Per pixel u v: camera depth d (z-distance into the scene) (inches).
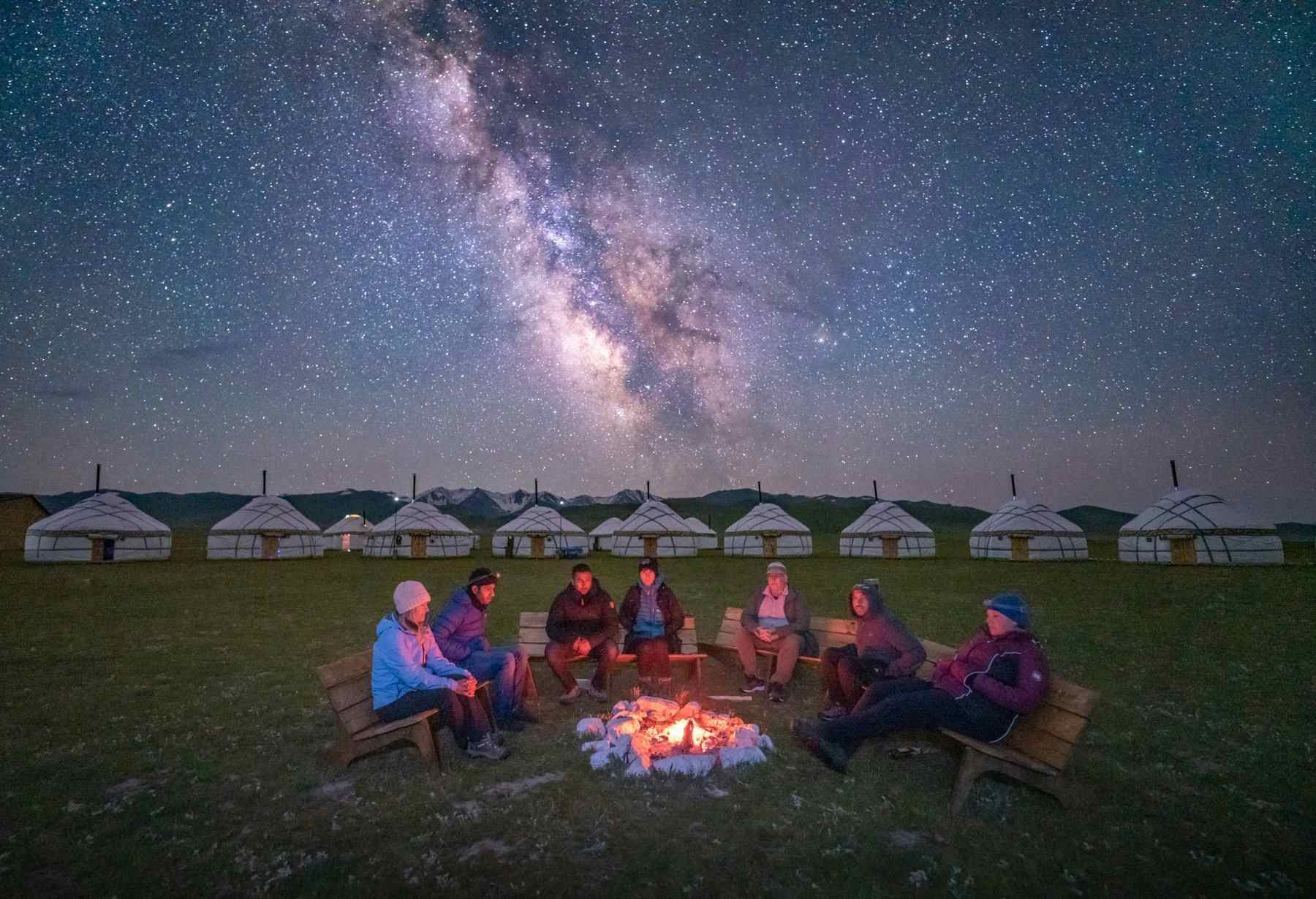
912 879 140.2
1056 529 1578.5
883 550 1803.6
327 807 179.9
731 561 1528.1
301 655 403.9
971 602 658.2
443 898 134.9
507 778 198.8
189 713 273.9
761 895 135.4
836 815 170.9
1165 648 398.3
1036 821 169.5
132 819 172.1
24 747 229.9
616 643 294.5
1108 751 221.1
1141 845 156.6
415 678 208.1
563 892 136.5
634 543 2014.0
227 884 141.3
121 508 1577.3
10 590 809.5
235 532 1718.8
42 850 154.9
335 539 2704.2
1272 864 147.6
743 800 180.5
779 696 283.3
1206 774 200.2
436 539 1994.3
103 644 439.8
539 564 1466.5
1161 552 1370.6
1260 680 316.2
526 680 274.5
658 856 150.9
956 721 185.3
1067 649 401.1
